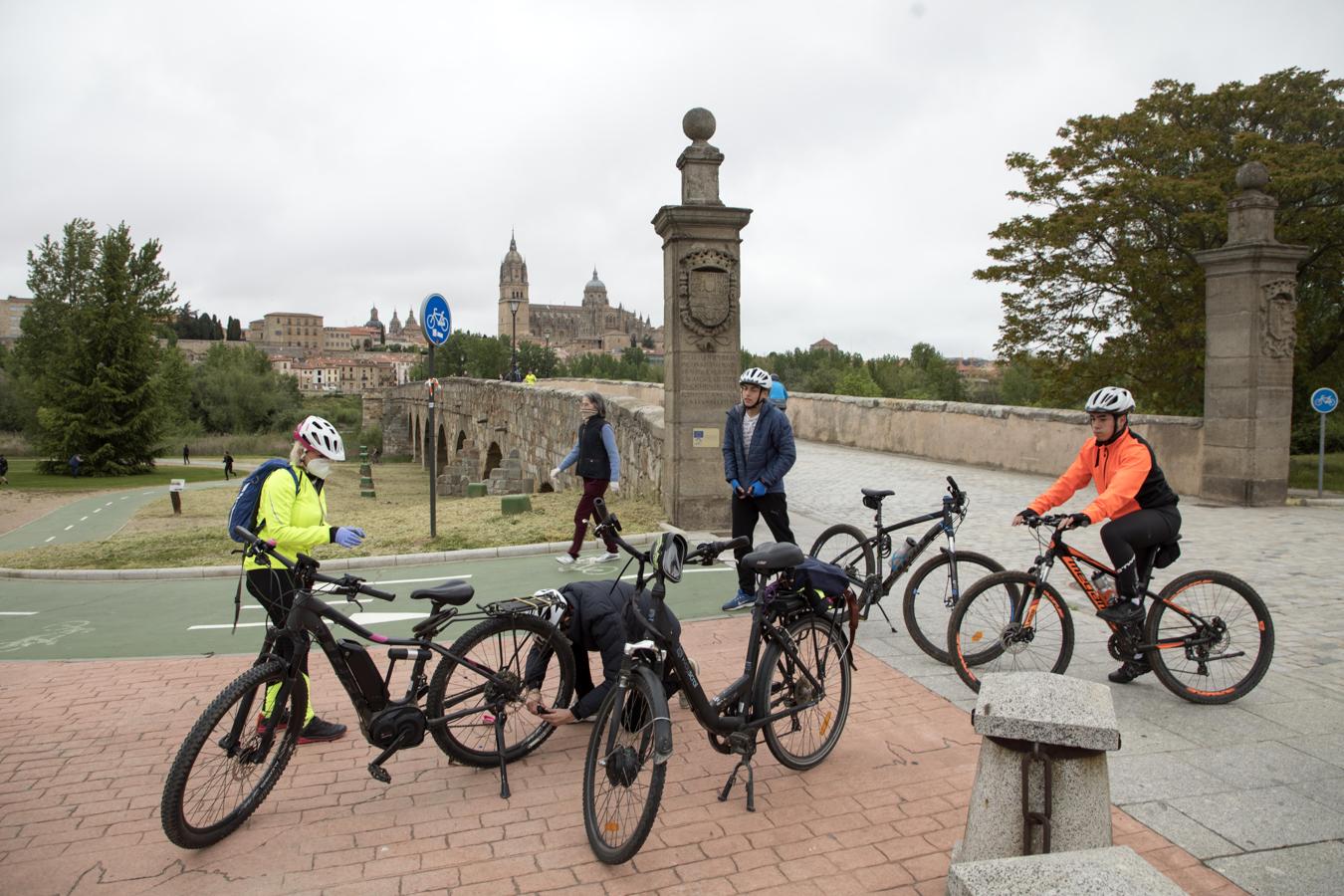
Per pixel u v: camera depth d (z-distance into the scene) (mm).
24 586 9391
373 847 3559
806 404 24312
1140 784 3922
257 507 4352
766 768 4238
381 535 11430
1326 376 18969
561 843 3574
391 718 3924
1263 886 3141
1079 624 6383
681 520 9977
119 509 28906
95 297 55875
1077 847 2613
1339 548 8906
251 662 6160
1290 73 19016
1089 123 20141
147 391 55594
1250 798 3787
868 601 6148
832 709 4355
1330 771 4047
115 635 7035
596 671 5695
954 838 3531
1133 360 19656
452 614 4133
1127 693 5051
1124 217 18906
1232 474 12086
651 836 3592
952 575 5664
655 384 28547
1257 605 4840
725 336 9906
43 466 54969
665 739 3291
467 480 37344
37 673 5992
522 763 4391
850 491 13555
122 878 3344
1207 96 19312
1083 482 5133
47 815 3873
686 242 9734
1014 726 2660
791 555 3969
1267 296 11719
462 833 3666
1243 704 4867
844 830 3611
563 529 10844
